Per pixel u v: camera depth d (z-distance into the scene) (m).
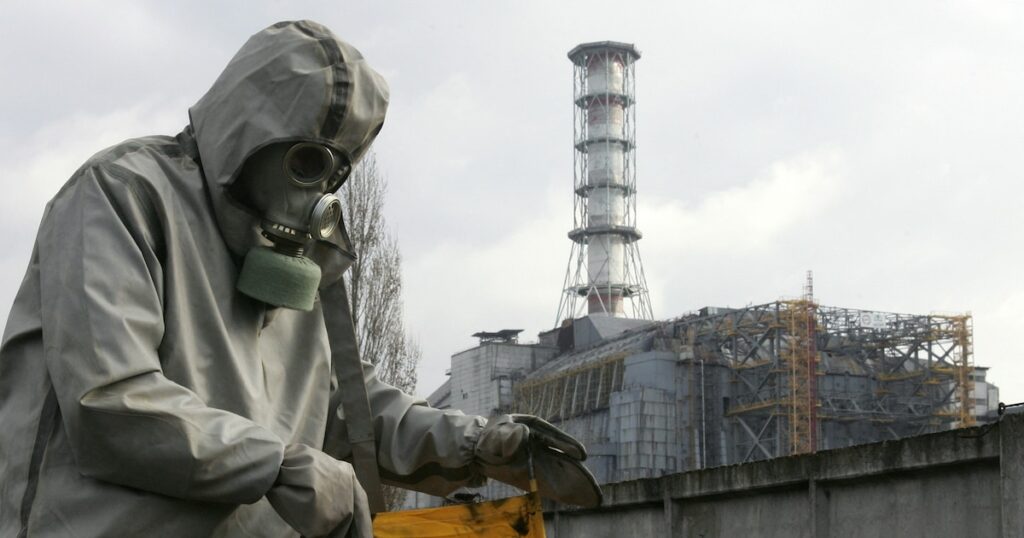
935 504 8.02
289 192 3.01
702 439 100.88
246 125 2.97
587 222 152.12
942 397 104.50
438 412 3.39
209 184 3.01
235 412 2.96
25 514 2.81
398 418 3.38
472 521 3.27
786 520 9.32
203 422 2.73
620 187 153.00
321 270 3.16
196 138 3.07
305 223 3.02
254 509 2.99
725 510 10.01
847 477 8.65
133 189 2.91
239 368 2.98
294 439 3.13
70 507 2.76
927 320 105.69
